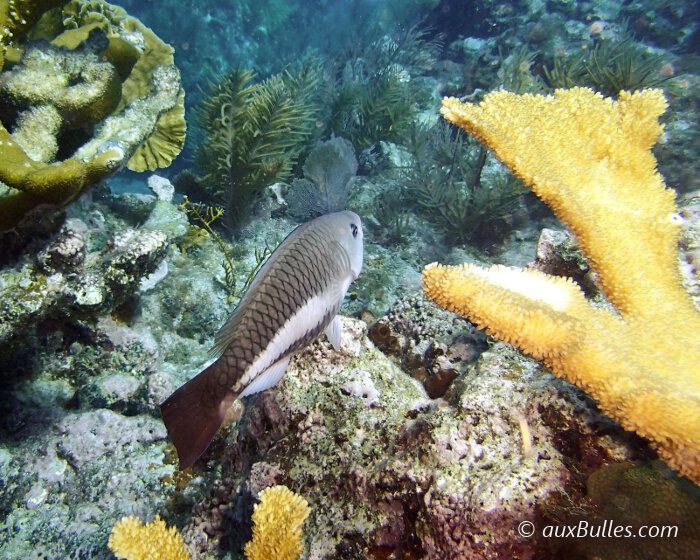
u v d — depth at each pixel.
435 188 1.54
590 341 0.31
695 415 0.27
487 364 0.50
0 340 0.62
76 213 0.82
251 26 3.11
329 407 0.55
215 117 1.28
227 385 0.43
